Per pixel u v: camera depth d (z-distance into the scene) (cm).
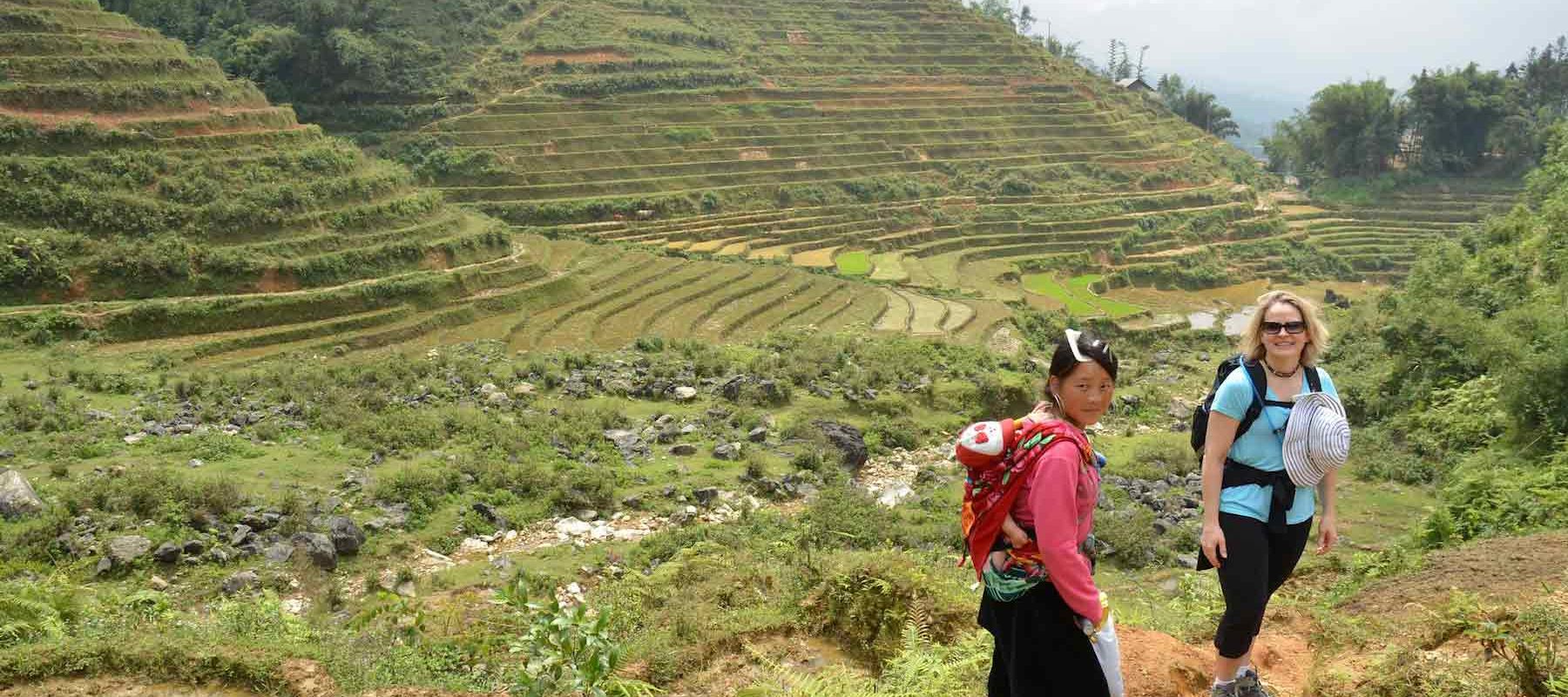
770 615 812
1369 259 9494
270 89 8531
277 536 1934
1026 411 3762
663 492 2450
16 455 2302
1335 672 641
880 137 9919
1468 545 1033
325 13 8594
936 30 11662
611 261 6219
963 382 3750
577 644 587
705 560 1158
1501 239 4650
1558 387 2288
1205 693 619
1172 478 2881
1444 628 677
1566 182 4684
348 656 711
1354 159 11262
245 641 694
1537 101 12294
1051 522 412
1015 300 6725
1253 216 10150
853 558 850
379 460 2466
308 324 4541
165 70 5481
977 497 441
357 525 1998
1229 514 541
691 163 8831
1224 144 12144
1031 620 440
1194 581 1077
